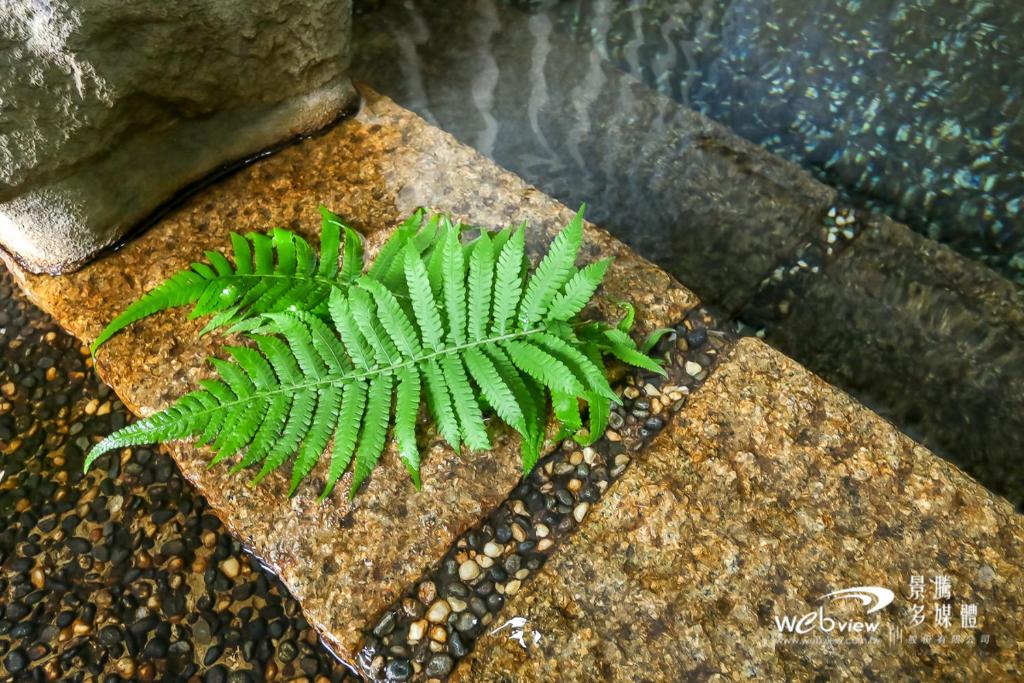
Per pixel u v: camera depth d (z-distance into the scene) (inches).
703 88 52.6
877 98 52.1
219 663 35.0
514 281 33.3
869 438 34.5
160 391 36.4
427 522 33.4
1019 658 30.9
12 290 43.9
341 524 33.5
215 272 39.1
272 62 40.1
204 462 34.7
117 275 39.5
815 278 44.9
